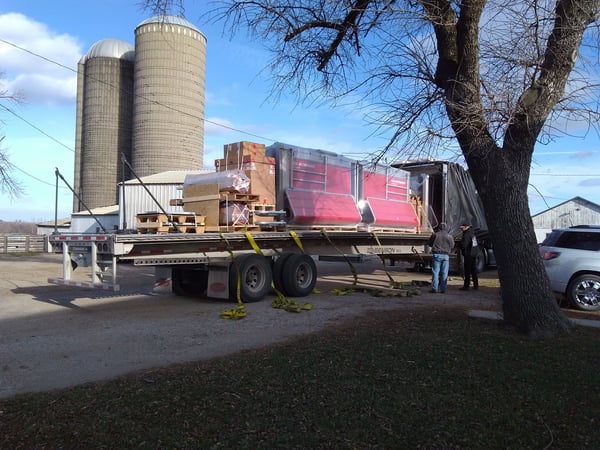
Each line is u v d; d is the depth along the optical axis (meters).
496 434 3.64
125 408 4.11
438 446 3.46
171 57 32.28
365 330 7.24
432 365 5.25
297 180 11.46
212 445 3.45
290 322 8.33
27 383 5.10
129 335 7.38
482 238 18.50
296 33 8.40
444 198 16.06
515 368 5.15
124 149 39.38
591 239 10.28
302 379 4.82
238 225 10.13
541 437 3.60
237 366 5.37
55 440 3.54
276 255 11.23
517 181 6.80
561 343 6.22
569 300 10.23
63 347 6.65
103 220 33.50
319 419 3.87
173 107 33.25
